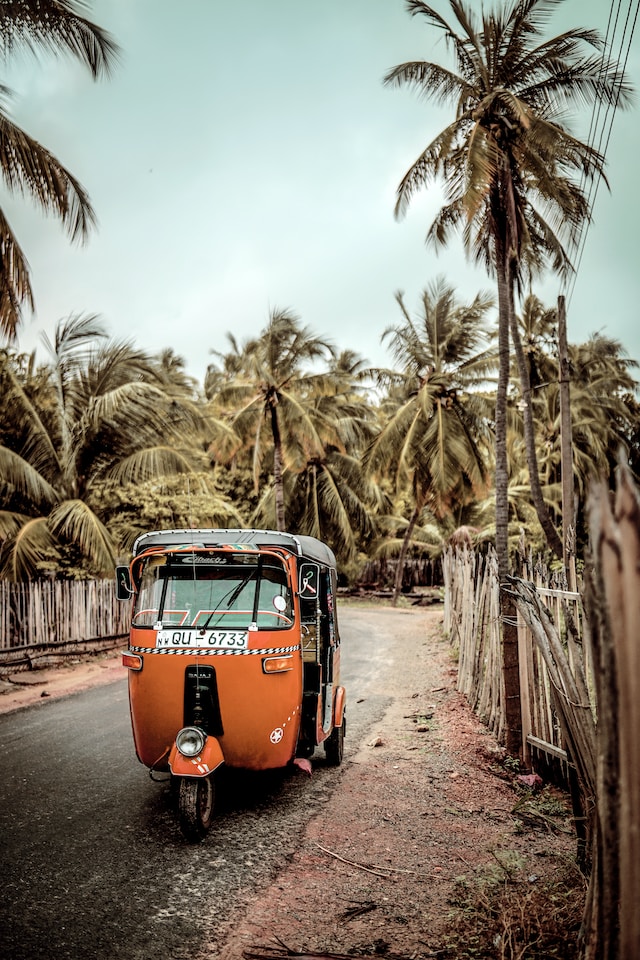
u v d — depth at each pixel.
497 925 4.10
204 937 4.02
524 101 15.19
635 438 34.59
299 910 4.38
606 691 2.72
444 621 19.45
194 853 5.22
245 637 5.82
